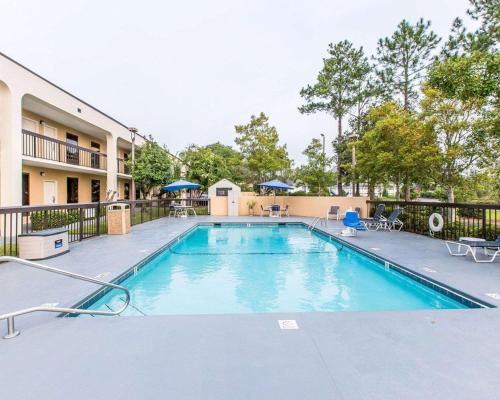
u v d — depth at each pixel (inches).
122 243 289.3
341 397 70.4
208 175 827.4
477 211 320.8
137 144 760.3
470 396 71.1
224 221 520.4
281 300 177.2
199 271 240.4
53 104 429.1
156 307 165.8
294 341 97.2
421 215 362.9
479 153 321.4
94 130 598.9
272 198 679.1
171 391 72.4
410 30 545.0
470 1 402.0
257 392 72.1
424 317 117.2
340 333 103.0
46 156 500.4
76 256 229.3
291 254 302.0
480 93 220.8
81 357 87.4
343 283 209.3
